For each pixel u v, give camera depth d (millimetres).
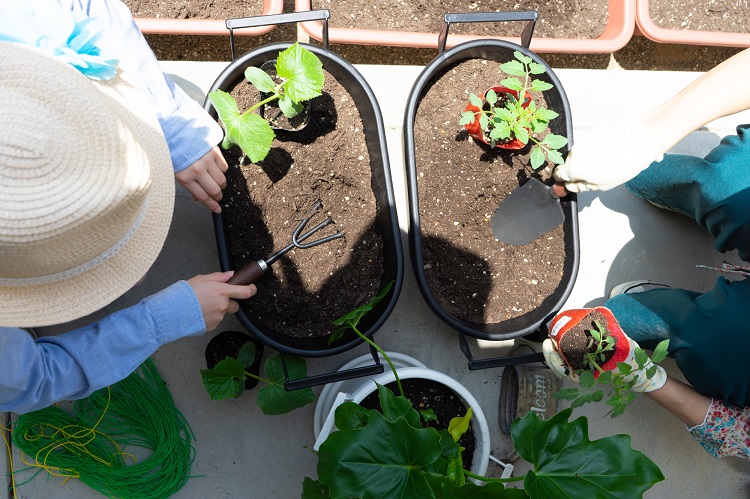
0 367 972
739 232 1378
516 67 1257
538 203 1415
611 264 1710
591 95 1740
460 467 1020
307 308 1374
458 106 1432
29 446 1453
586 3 1653
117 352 1123
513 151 1427
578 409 1642
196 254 1566
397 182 1650
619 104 1745
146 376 1508
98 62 960
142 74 1176
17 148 719
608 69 1759
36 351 1053
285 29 1680
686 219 1739
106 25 1134
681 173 1482
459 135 1428
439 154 1423
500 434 1621
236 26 1273
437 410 1389
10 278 837
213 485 1538
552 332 1374
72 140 754
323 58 1325
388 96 1680
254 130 1188
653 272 1722
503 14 1314
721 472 1685
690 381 1454
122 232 879
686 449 1679
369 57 1692
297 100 1199
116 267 924
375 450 897
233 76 1306
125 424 1509
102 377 1123
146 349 1143
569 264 1419
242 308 1314
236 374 1334
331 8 1592
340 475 885
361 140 1399
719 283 1384
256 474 1549
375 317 1352
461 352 1629
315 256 1380
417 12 1619
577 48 1553
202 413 1544
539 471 935
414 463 902
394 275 1332
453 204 1428
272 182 1364
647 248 1723
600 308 1367
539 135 1427
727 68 1184
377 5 1607
